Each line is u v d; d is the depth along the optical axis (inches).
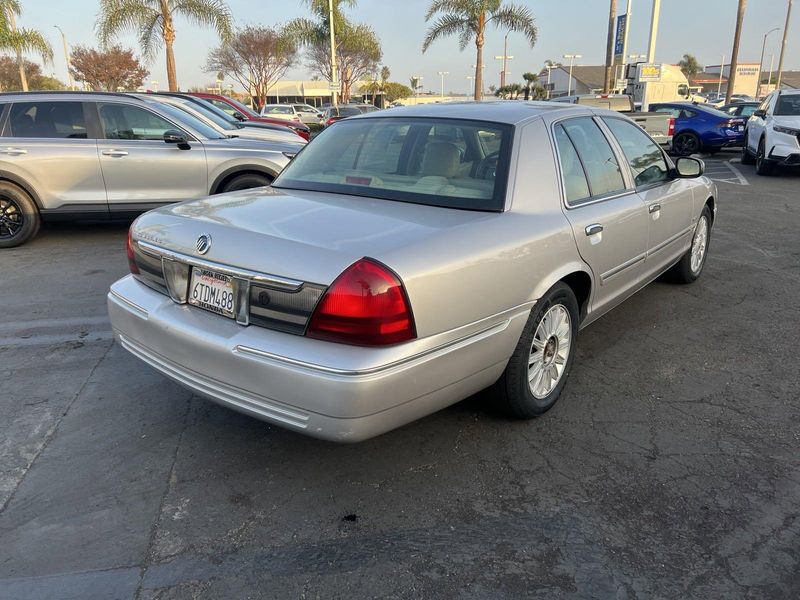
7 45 896.3
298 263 95.7
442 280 99.6
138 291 123.3
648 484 113.0
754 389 148.9
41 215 283.4
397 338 94.3
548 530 101.4
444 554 96.4
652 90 954.7
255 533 101.0
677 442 126.3
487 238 109.5
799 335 181.6
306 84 2544.3
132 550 97.2
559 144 137.4
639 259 166.2
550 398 136.2
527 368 124.6
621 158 162.4
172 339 109.8
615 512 105.7
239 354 99.0
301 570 93.4
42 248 285.6
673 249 195.2
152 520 103.9
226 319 105.1
